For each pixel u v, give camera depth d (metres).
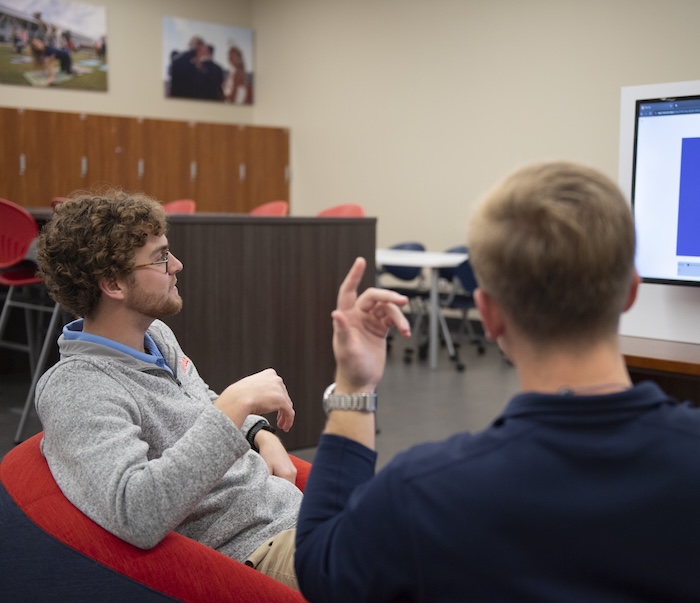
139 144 8.59
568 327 0.80
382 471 0.84
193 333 3.51
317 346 3.85
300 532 0.92
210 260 3.53
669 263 2.33
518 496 0.77
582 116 7.02
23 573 1.33
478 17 7.79
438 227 8.33
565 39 7.09
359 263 0.99
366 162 8.96
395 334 7.84
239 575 1.35
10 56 8.44
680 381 2.46
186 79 9.55
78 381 1.44
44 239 1.52
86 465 1.34
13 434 4.10
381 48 8.71
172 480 1.28
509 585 0.77
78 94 8.89
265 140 9.45
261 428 1.90
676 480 0.76
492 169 7.79
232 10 9.84
